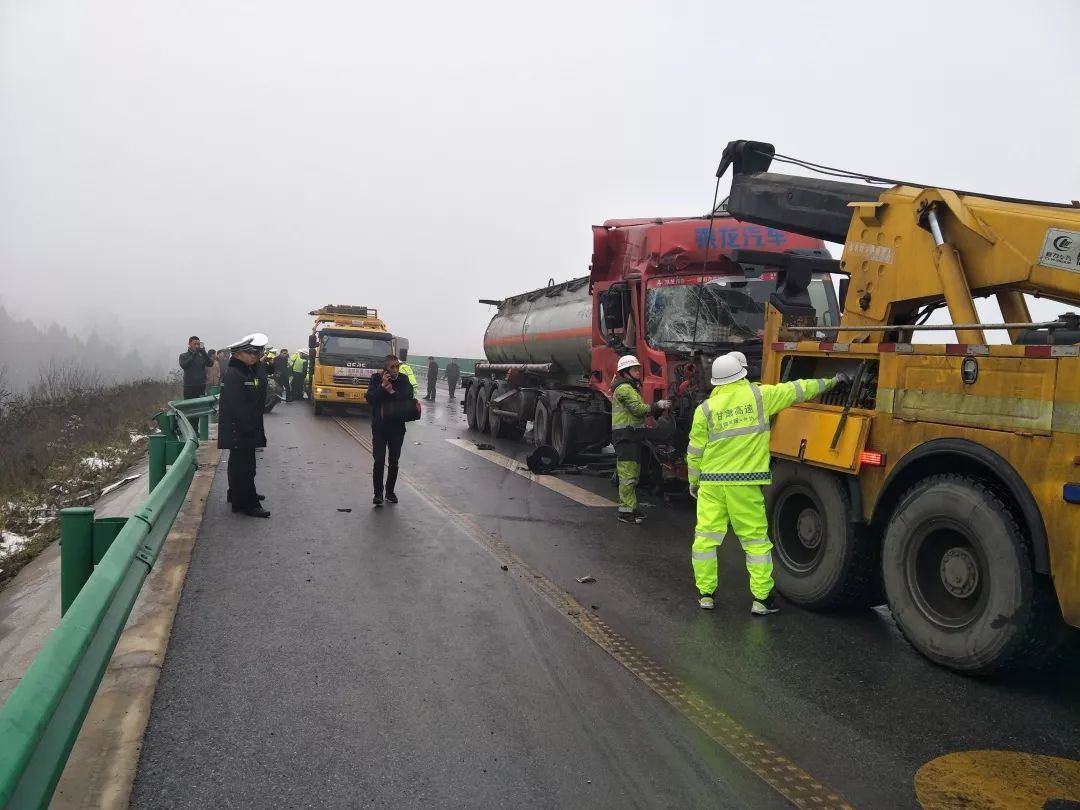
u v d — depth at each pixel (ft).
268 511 26.84
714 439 18.08
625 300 33.63
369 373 68.23
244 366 26.55
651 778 10.62
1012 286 15.76
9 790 5.79
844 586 17.30
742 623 17.16
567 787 10.37
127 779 10.27
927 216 16.96
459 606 17.78
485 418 55.36
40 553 25.54
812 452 17.98
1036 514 12.67
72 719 7.98
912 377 15.61
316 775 10.57
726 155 24.76
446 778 10.54
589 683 13.70
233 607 17.35
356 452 44.06
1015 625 13.02
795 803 10.07
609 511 29.07
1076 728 12.26
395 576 19.99
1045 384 12.73
